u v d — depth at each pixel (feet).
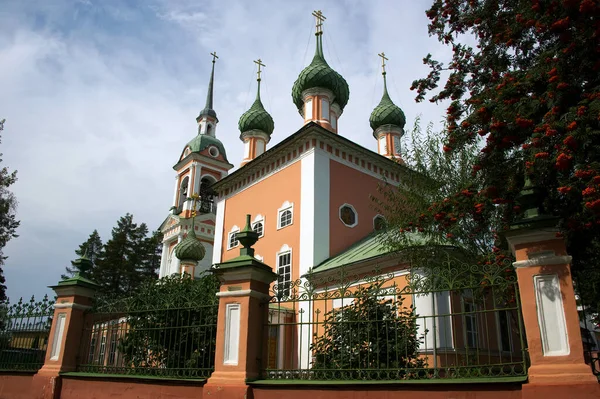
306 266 62.90
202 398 26.53
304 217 66.03
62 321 37.27
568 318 18.74
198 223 119.14
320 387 23.65
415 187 44.14
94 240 178.29
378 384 22.18
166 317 32.53
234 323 27.17
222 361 26.81
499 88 25.08
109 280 155.94
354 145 71.46
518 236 20.43
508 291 25.68
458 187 38.96
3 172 85.87
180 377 28.78
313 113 79.77
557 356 18.51
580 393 17.54
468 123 26.76
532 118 24.06
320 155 68.74
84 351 37.09
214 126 138.31
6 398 38.40
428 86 33.30
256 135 94.48
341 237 67.05
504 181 26.37
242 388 25.25
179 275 44.70
